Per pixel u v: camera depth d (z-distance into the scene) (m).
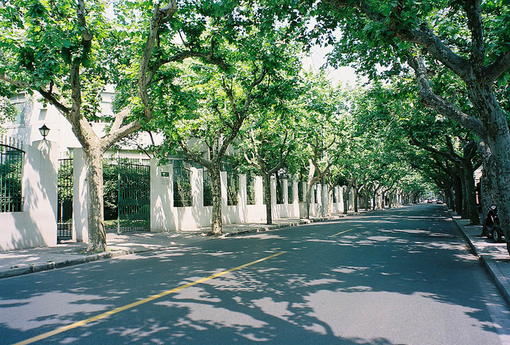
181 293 6.55
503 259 9.54
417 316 5.38
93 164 12.00
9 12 9.32
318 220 32.75
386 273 8.28
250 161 26.61
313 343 4.34
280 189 36.25
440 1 9.05
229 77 16.55
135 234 17.84
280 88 16.14
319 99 21.59
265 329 4.78
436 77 14.20
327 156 33.38
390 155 31.33
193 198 22.58
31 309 5.73
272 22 10.62
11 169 12.40
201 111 17.33
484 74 8.48
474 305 5.98
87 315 5.36
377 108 19.42
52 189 13.91
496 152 9.05
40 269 9.41
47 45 9.39
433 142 23.16
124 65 14.85
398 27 7.99
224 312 5.46
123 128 12.57
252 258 10.31
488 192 16.80
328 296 6.36
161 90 12.99
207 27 13.49
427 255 10.91
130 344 4.29
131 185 18.64
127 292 6.69
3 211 12.10
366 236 16.14
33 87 9.62
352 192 68.62
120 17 13.74
